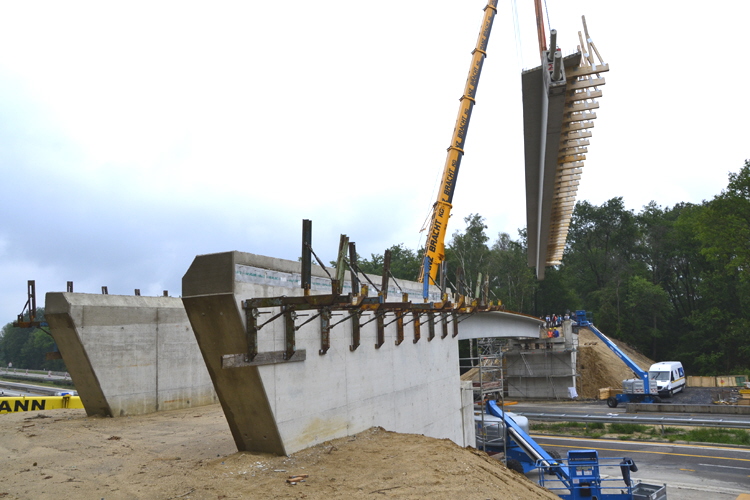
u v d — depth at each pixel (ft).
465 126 130.21
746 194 187.42
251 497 30.12
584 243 323.78
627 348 242.99
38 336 416.67
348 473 36.04
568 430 115.75
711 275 243.60
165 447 43.55
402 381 62.49
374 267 294.66
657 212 330.54
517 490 39.78
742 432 100.83
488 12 140.67
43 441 46.47
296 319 43.24
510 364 193.16
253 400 38.88
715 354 225.56
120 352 63.57
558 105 61.77
